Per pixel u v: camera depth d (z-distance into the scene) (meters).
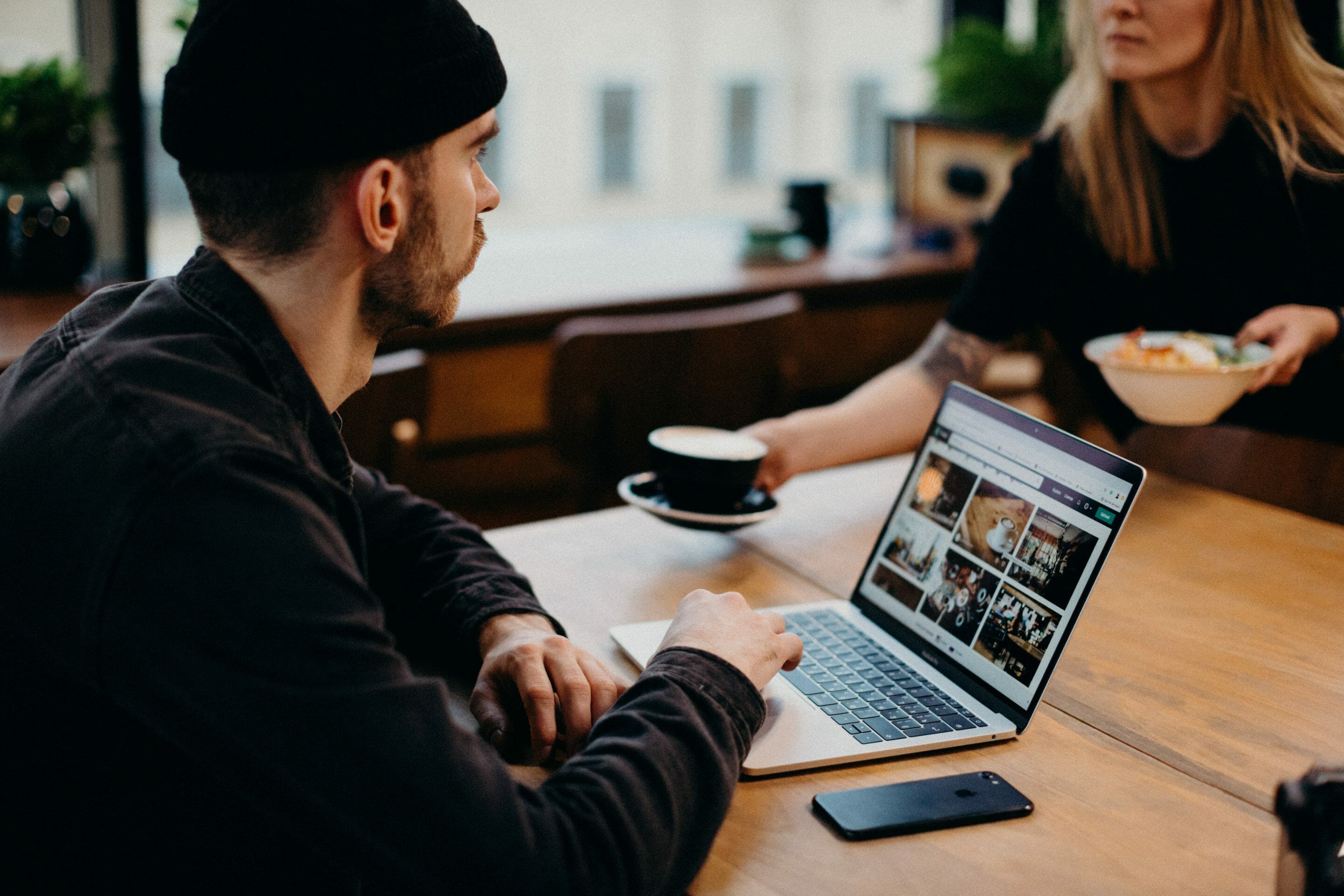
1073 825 0.80
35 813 0.75
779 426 1.42
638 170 3.50
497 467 2.50
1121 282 1.63
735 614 0.91
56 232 2.37
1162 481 1.47
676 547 1.29
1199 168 1.53
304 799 0.67
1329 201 1.45
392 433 1.57
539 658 0.93
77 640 0.68
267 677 0.65
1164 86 1.49
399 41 0.72
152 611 0.65
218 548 0.65
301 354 0.79
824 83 3.67
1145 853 0.77
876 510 1.38
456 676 1.00
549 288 2.58
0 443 0.73
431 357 2.33
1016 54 2.97
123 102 2.40
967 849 0.77
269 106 0.71
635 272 2.78
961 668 0.98
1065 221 1.64
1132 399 1.34
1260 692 0.98
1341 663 1.03
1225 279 1.55
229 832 0.76
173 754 0.75
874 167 3.81
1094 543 0.92
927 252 3.03
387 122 0.73
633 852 0.70
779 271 2.80
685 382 2.04
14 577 0.70
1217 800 0.83
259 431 0.71
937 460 1.11
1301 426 1.52
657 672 0.82
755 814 0.81
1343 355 1.42
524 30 3.16
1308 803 0.66
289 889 0.78
